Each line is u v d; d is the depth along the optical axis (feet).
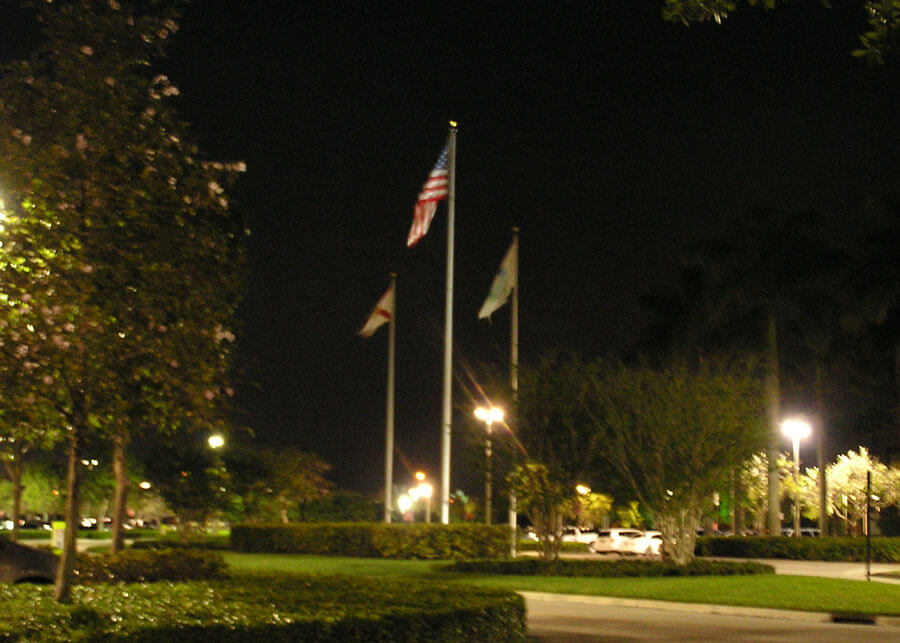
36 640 27.81
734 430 91.35
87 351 36.24
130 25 39.68
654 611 69.87
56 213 36.22
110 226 36.76
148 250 37.55
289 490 168.66
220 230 41.70
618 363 101.45
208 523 151.12
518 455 96.58
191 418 39.04
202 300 39.06
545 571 92.22
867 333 166.81
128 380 36.73
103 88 38.42
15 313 35.04
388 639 33.42
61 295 35.37
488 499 117.39
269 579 48.47
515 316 106.22
